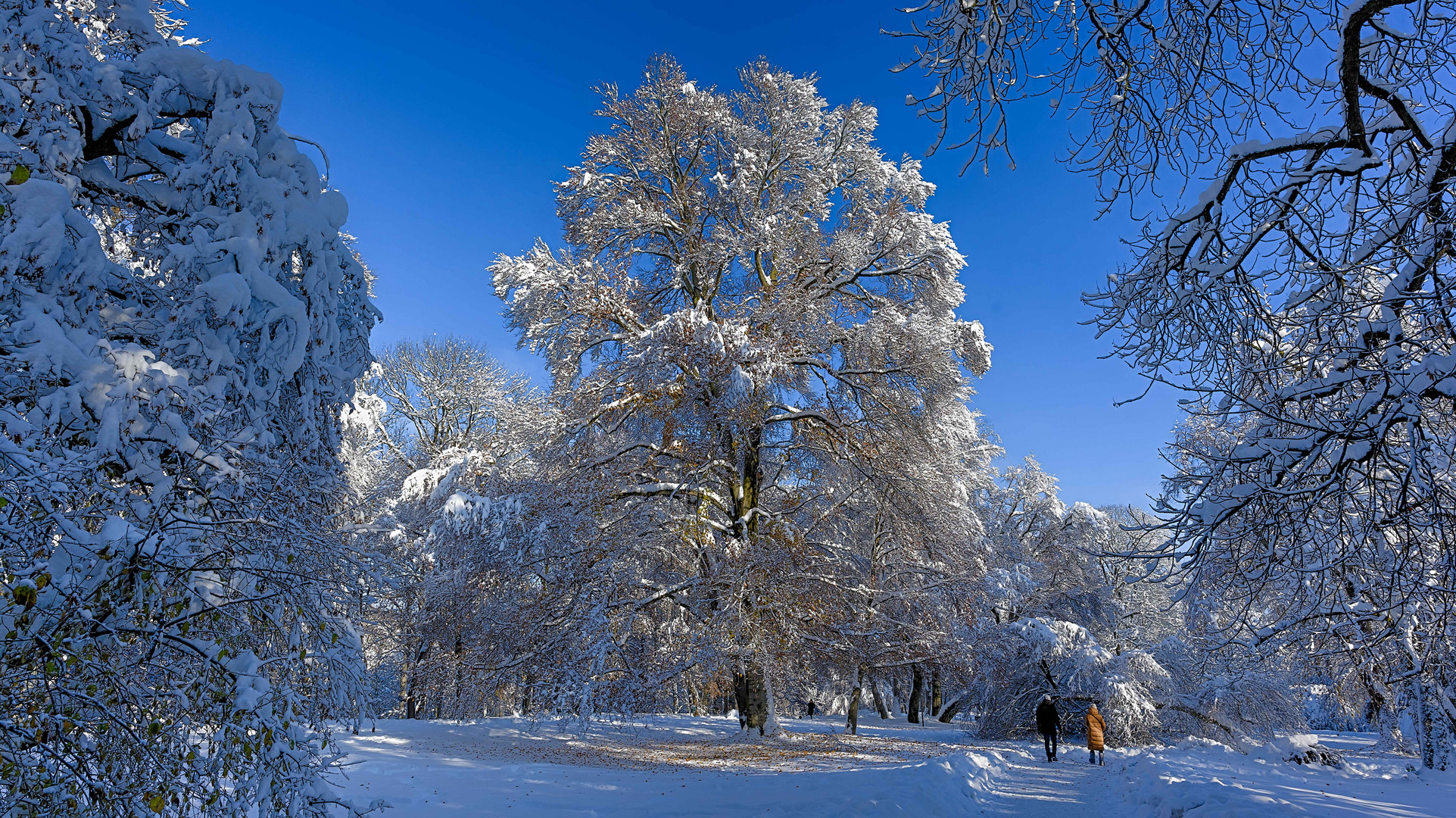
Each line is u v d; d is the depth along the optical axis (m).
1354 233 5.91
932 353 17.48
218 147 5.34
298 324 5.45
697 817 7.73
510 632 16.98
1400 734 16.12
